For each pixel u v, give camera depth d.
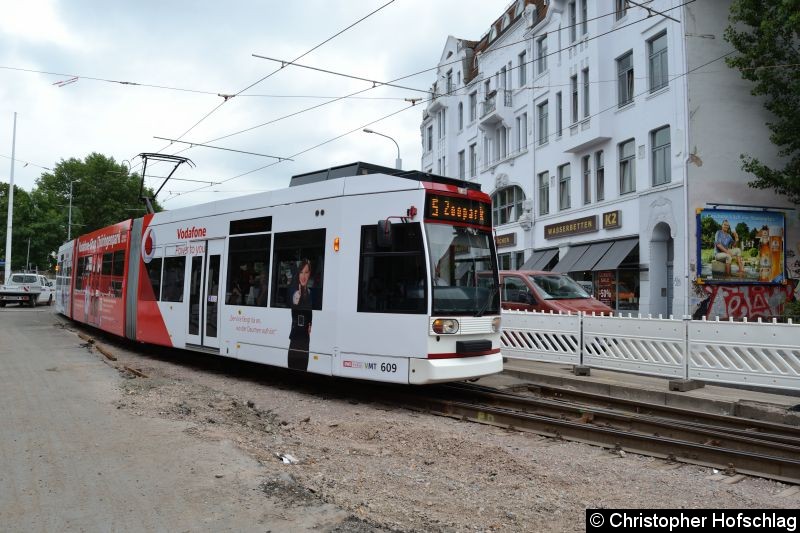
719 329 10.41
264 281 10.94
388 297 9.07
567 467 6.33
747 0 19.28
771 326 9.84
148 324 14.57
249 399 9.95
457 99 39.59
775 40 19.34
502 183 33.09
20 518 4.35
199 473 5.33
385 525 4.41
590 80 25.14
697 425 7.93
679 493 5.56
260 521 4.31
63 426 6.99
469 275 9.41
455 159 39.78
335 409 9.27
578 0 26.25
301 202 10.41
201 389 10.08
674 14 21.19
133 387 9.66
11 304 41.09
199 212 13.00
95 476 5.25
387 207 9.23
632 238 23.41
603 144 25.12
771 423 7.80
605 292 24.77
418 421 8.55
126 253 16.23
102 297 17.98
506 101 32.22
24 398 8.64
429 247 8.88
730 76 21.25
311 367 9.84
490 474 6.02
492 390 10.54
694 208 20.64
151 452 5.96
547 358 13.25
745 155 20.89
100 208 69.81
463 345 9.02
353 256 9.48
